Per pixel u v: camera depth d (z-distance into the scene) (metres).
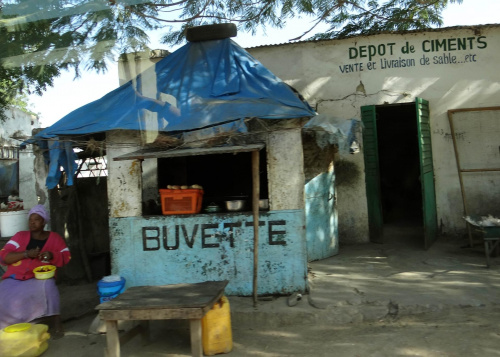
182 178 7.66
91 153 6.83
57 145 5.38
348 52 8.05
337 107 8.09
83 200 7.34
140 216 5.29
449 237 7.84
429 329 4.33
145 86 5.59
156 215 5.35
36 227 4.91
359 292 5.18
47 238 4.98
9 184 10.86
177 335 4.66
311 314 4.71
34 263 4.82
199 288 4.14
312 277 5.89
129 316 3.64
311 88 8.16
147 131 5.13
